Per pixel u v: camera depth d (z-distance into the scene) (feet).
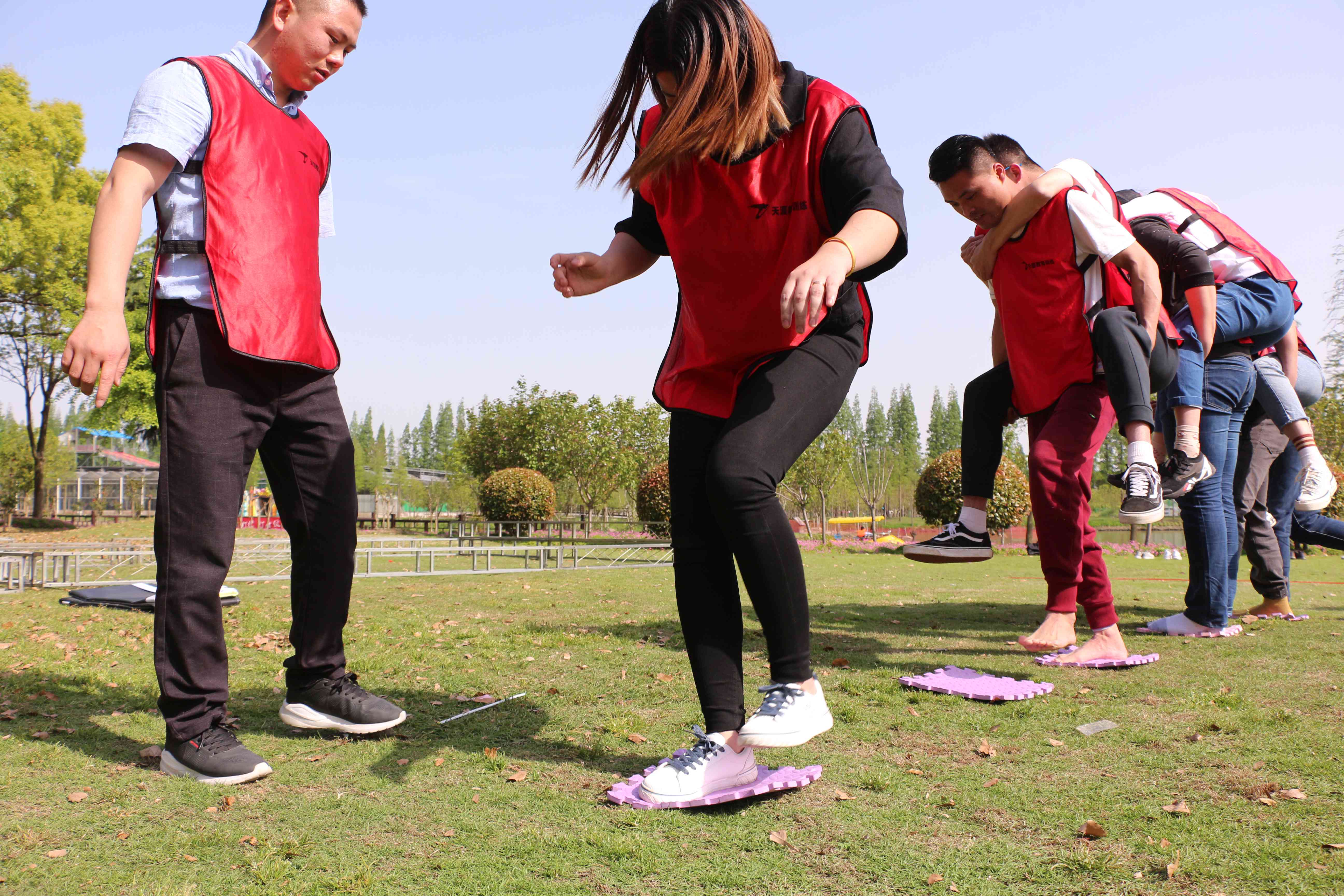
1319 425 66.90
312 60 7.70
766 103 5.79
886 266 5.69
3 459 111.24
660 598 22.67
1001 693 9.11
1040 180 10.52
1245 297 13.53
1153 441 14.42
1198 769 6.46
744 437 5.84
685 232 6.30
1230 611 13.93
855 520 143.43
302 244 7.60
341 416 8.00
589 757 7.14
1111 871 4.67
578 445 92.79
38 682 10.34
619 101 6.30
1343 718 7.91
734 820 5.57
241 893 4.47
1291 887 4.42
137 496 125.80
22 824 5.51
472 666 11.65
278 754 7.20
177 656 6.63
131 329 89.25
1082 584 11.60
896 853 4.99
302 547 7.86
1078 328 10.71
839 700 9.16
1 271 77.15
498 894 4.46
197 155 7.02
